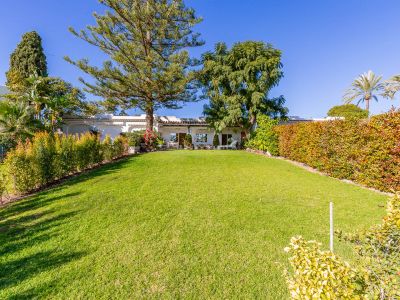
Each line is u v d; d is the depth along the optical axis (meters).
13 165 6.81
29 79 21.67
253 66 22.28
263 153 17.94
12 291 2.80
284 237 4.04
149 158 14.23
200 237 4.04
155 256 3.48
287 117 24.56
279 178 8.87
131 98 22.05
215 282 2.93
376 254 2.00
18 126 15.59
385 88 29.77
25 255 3.56
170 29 21.08
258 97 22.09
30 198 6.45
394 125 6.59
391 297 1.67
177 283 2.91
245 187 7.37
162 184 7.66
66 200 6.04
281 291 2.76
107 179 8.41
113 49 20.88
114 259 3.41
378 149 7.09
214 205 5.61
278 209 5.37
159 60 20.88
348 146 8.35
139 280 2.97
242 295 2.71
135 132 22.08
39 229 4.42
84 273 3.11
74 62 19.23
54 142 8.64
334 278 1.62
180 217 4.89
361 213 5.11
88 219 4.81
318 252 1.83
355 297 1.57
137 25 19.73
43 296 2.72
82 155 10.20
